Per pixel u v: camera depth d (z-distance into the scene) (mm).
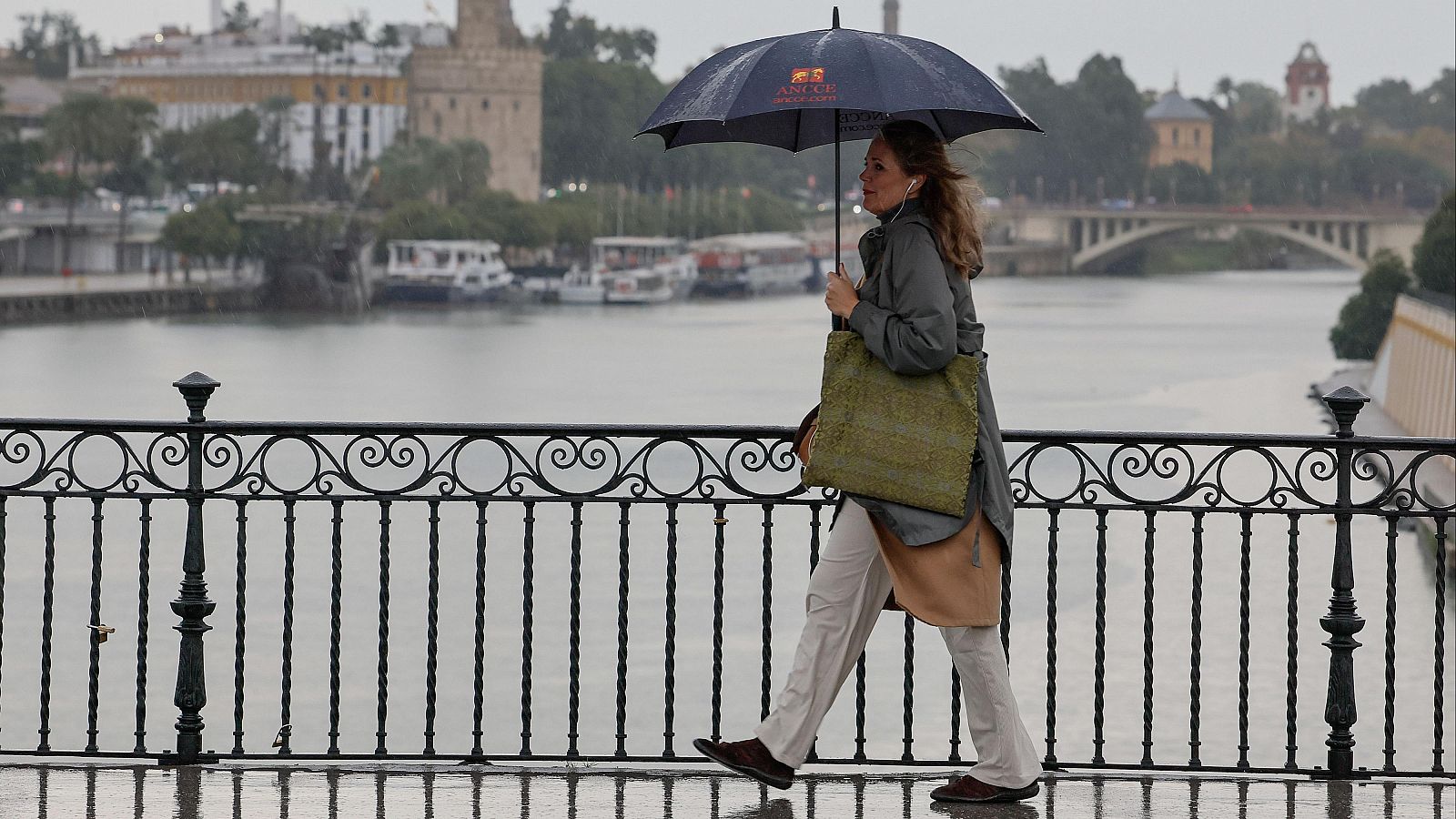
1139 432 6961
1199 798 6824
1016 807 6637
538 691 26625
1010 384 82438
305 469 47562
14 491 7176
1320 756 23375
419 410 71438
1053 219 199250
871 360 5945
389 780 6984
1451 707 26328
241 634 7262
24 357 94062
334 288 144875
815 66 5789
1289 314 139625
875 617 6395
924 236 5863
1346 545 7113
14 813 6477
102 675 27344
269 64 195625
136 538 39469
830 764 7383
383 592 7207
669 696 7297
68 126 156000
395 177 163375
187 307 136625
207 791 6805
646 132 6066
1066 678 27328
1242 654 7168
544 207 166125
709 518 42094
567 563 36844
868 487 5922
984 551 6102
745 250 165875
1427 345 62750
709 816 6512
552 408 72688
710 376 86250
